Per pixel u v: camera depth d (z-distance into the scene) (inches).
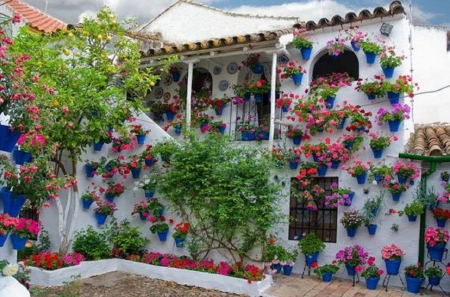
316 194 366.0
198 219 370.6
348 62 446.6
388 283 342.6
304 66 400.5
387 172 342.6
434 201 330.0
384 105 362.3
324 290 326.6
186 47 407.2
